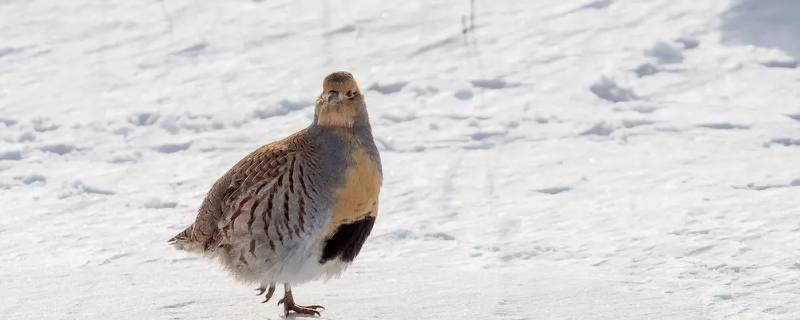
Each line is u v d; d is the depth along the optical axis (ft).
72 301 29.14
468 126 51.26
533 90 55.57
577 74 56.90
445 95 55.88
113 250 36.73
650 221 37.42
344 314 27.94
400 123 52.26
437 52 61.87
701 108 51.70
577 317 27.22
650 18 62.90
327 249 27.58
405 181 44.14
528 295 29.25
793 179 41.42
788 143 46.57
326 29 67.05
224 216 27.53
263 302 28.63
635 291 29.86
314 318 27.76
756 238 34.65
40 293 30.07
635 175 43.29
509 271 32.96
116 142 52.34
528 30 63.46
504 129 50.57
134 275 32.58
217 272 33.27
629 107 52.65
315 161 27.04
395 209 40.73
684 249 34.06
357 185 27.43
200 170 47.42
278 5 72.13
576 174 43.93
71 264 35.09
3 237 38.81
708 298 29.04
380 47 63.52
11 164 49.39
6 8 75.46
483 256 34.96
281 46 65.31
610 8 65.05
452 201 41.42
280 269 27.30
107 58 65.82
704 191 40.55
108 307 28.55
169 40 68.03
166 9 73.46
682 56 57.93
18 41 69.41
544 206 40.22
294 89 58.54
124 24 71.51
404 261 34.40
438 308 28.09
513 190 42.45
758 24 60.39
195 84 60.59
